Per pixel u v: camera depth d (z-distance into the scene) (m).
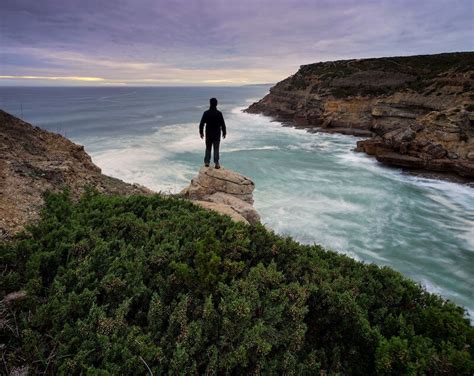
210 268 4.39
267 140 47.94
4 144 10.26
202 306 3.99
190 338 3.46
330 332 4.32
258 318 3.84
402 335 4.06
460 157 30.19
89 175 11.03
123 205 6.87
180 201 7.79
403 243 16.42
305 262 5.44
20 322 3.42
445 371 3.39
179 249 5.18
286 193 23.50
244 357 3.18
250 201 12.53
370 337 3.94
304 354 3.90
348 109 56.84
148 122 68.69
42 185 8.32
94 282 4.05
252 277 4.50
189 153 36.25
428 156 31.44
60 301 3.68
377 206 21.41
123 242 5.16
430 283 13.21
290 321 3.94
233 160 33.94
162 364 3.16
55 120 70.38
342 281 4.91
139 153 35.00
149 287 4.36
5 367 2.93
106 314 3.77
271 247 5.68
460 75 47.56
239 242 5.38
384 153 34.19
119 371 2.95
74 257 4.66
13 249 4.50
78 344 3.22
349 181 27.33
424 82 52.16
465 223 19.05
